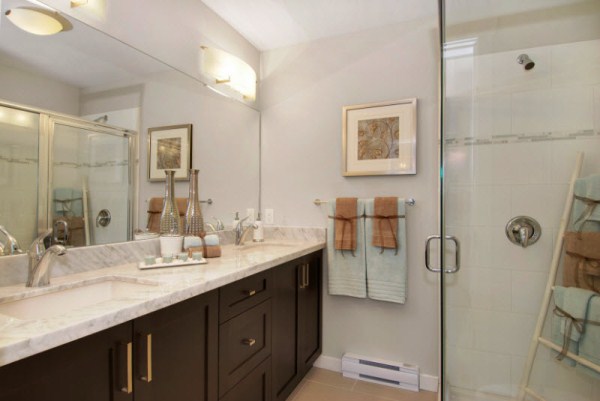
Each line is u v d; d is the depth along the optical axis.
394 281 1.95
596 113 1.53
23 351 0.60
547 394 1.58
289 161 2.40
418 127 2.02
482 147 1.72
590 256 1.43
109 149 1.39
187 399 1.04
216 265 1.38
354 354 2.15
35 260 1.00
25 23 1.10
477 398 1.70
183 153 1.79
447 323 1.74
